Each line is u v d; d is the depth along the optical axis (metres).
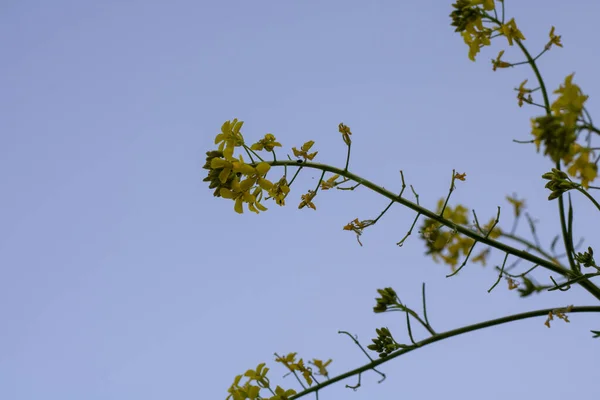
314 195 0.71
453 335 0.71
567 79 0.61
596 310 0.69
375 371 0.71
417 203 0.72
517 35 0.68
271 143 0.70
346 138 0.71
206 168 0.71
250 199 0.70
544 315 0.70
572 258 0.71
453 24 0.69
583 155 0.60
